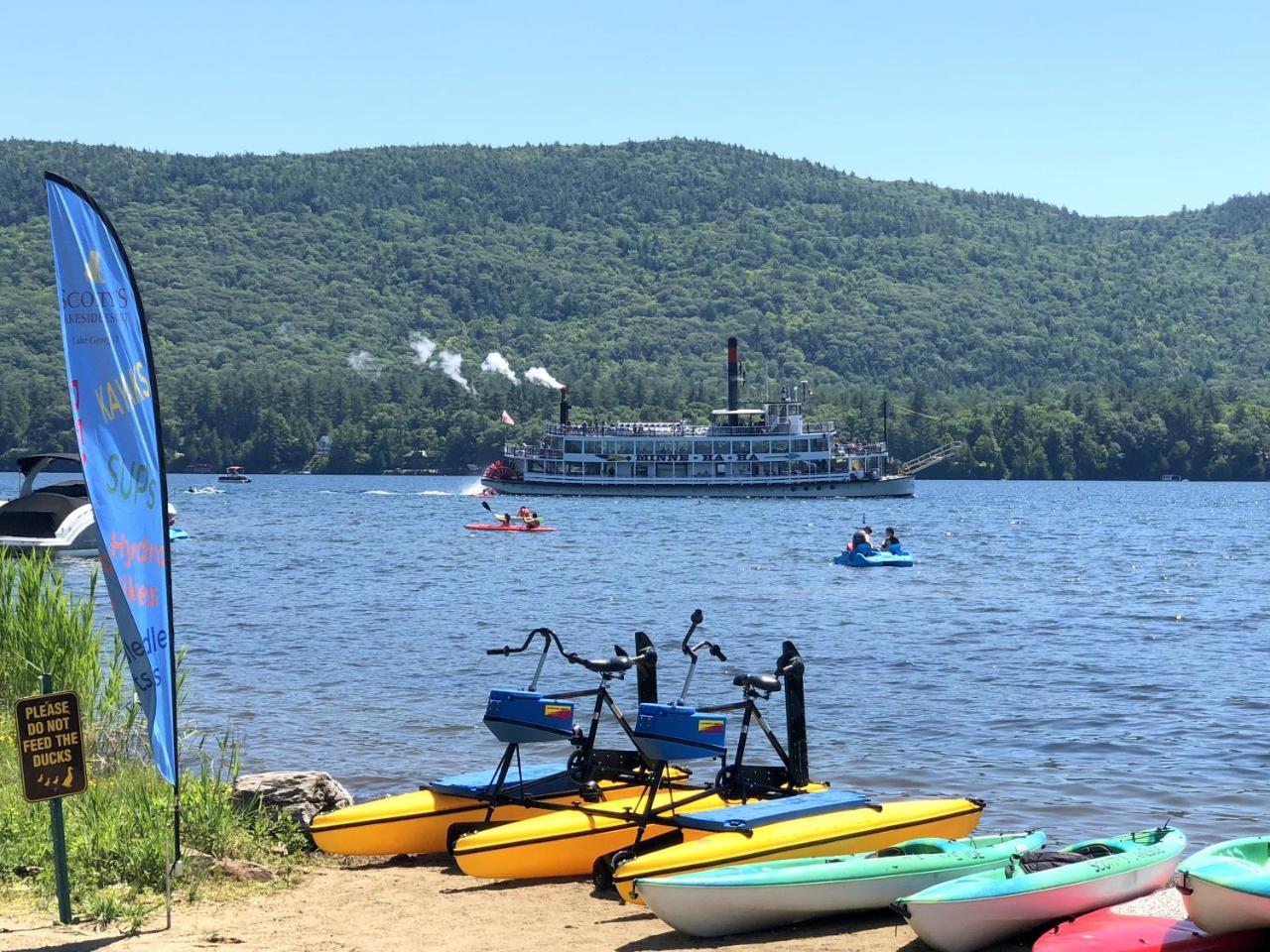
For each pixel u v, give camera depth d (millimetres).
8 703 18719
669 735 13516
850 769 20562
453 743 21609
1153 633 39469
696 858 12664
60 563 60656
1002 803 18453
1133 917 11797
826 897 12320
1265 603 48719
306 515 126125
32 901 12375
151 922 11977
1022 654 34594
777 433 155500
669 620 42406
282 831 14828
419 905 12914
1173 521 122938
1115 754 21844
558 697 14445
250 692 26578
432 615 42906
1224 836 16828
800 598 50031
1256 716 25422
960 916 11562
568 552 76188
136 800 14242
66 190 11453
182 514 127125
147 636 11805
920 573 62469
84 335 11508
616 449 157000
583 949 11734
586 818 13938
